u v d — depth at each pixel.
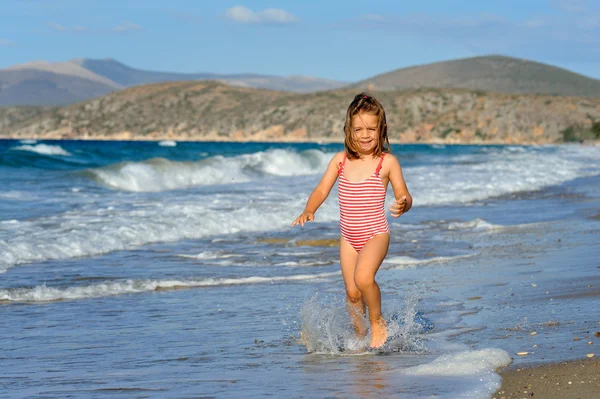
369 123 4.77
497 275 7.41
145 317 5.77
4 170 19.86
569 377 3.67
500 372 3.84
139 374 4.09
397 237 10.59
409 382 3.68
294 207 13.16
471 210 14.28
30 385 3.87
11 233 9.45
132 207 12.70
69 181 17.42
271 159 25.03
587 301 5.82
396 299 6.21
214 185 19.00
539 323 5.09
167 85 195.38
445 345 4.61
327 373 4.02
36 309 6.09
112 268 7.98
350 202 4.83
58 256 8.59
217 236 10.52
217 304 6.26
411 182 19.16
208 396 3.57
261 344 4.86
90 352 4.66
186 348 4.75
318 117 159.12
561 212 13.95
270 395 3.55
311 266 8.27
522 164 28.39
